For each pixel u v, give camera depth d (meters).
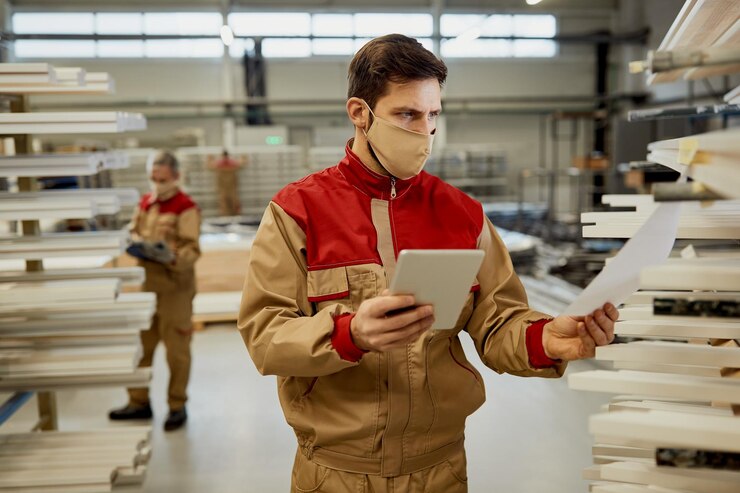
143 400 3.97
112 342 2.11
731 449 0.77
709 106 1.51
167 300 3.76
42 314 2.08
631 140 8.70
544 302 6.31
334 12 12.38
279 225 1.25
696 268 0.81
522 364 1.18
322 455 1.28
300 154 11.07
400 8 12.51
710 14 1.27
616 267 0.85
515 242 7.85
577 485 3.09
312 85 12.92
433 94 1.20
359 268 1.24
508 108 13.65
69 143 11.16
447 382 1.28
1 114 1.87
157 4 11.84
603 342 1.04
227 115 12.18
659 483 0.86
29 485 1.85
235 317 6.00
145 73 12.29
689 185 0.75
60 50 11.93
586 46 13.58
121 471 1.96
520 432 3.68
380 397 1.23
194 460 3.44
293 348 1.12
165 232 3.77
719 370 1.01
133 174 10.26
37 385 2.13
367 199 1.28
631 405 1.09
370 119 1.22
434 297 0.98
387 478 1.25
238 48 12.50
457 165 12.37
